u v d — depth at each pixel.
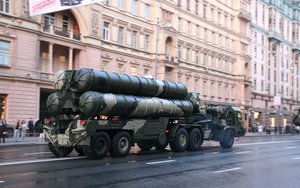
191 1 60.31
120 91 18.09
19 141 30.09
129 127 18.30
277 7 91.12
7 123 34.59
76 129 16.47
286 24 97.75
